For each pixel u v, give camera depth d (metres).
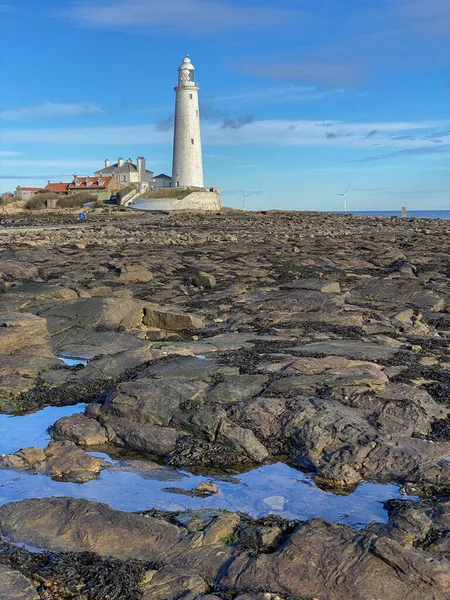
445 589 8.05
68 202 122.19
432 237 57.50
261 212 116.12
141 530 9.56
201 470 12.55
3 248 43.06
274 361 17.08
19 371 17.08
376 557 8.57
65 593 8.38
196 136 123.81
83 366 17.78
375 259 40.38
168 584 8.45
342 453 12.43
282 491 11.66
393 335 21.53
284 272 34.59
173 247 46.53
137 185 145.12
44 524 9.79
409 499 11.18
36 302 23.83
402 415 13.78
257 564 8.68
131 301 23.59
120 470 12.48
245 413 13.81
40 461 12.61
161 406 14.16
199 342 20.11
